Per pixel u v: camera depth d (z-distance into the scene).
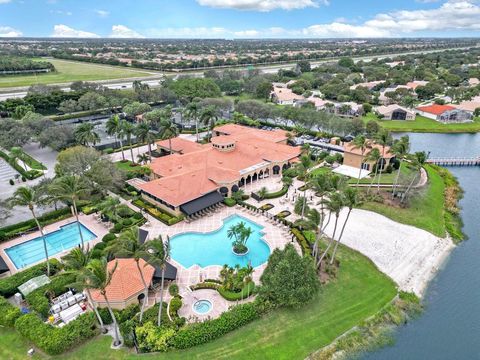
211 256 57.91
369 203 75.94
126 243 39.09
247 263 55.88
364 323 46.12
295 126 129.25
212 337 41.50
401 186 82.75
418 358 42.41
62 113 150.38
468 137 138.38
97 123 137.00
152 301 47.38
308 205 70.19
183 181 74.12
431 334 45.88
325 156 99.56
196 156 88.25
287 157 91.06
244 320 43.62
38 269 51.09
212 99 149.25
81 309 45.06
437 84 193.75
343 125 120.12
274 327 44.12
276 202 75.50
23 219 67.25
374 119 155.12
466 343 44.66
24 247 59.91
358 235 64.81
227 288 48.94
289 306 47.28
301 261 46.81
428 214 73.38
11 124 100.75
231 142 91.69
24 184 82.62
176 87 171.75
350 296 50.22
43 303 44.22
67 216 68.25
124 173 80.62
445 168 105.00
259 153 91.62
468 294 53.06
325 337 43.62
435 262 59.97
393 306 49.56
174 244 60.81
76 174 73.56
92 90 159.50
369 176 89.25
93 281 36.03
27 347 40.31
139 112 135.50
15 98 148.75
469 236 68.94
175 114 155.00
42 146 100.81
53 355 39.06
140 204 73.12
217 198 72.94
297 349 41.69
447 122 153.38
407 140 78.19
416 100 183.88
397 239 64.38
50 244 60.75
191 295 48.69
